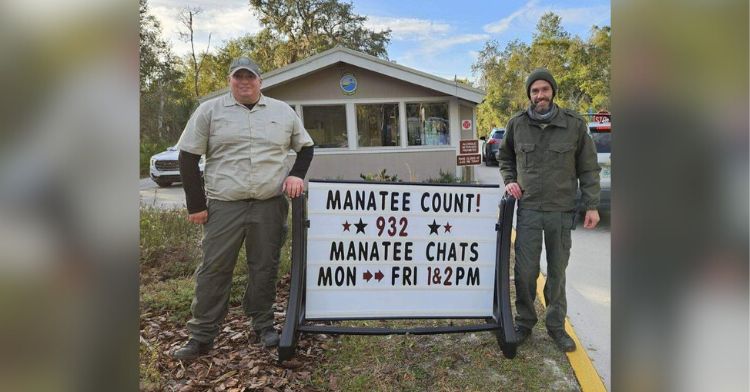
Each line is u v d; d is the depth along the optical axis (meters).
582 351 3.00
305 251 2.90
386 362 2.88
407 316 2.92
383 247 2.92
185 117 28.16
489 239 2.99
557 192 2.91
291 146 3.06
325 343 3.11
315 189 2.89
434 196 2.97
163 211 6.84
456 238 2.97
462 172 11.81
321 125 11.73
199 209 2.78
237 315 3.60
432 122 11.82
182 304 3.63
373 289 2.92
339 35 34.75
